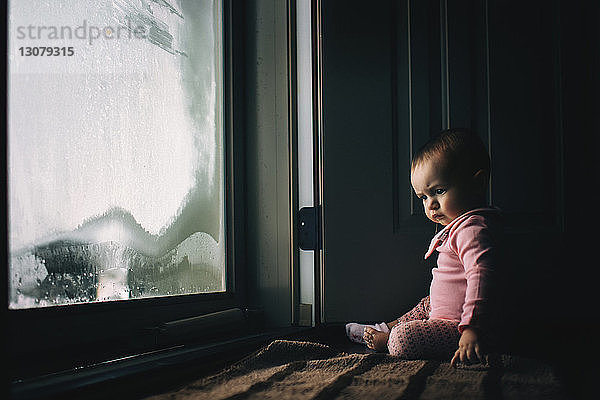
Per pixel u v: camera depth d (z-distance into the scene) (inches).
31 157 45.0
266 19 70.7
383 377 43.4
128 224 54.0
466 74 71.0
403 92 70.2
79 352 47.1
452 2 71.0
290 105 69.3
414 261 68.9
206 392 39.6
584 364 49.4
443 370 46.6
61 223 47.1
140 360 46.6
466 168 58.5
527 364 47.4
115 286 52.2
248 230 70.5
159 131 58.4
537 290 70.3
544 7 72.6
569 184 71.6
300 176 69.4
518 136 71.4
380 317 68.2
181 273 60.9
